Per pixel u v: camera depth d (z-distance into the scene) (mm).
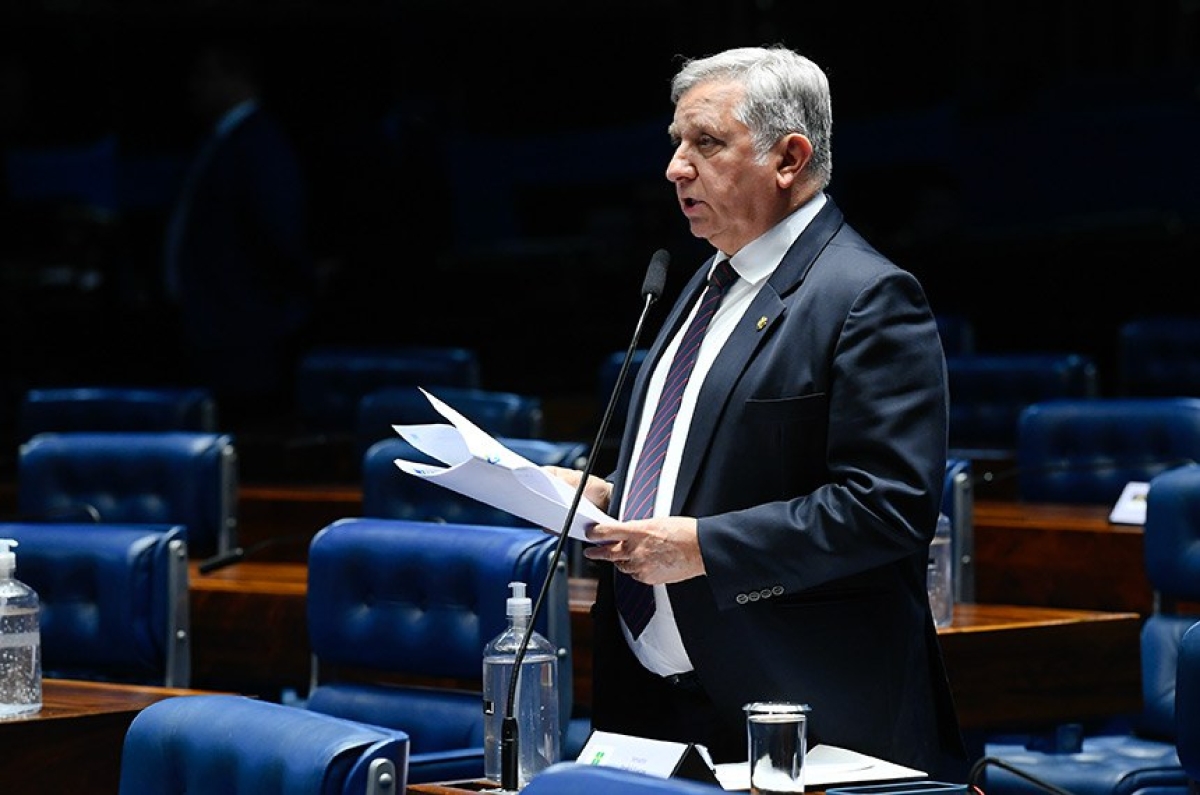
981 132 38719
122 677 16344
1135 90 37594
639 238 38500
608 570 12117
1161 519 16906
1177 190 36719
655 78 44031
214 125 33781
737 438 11531
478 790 11789
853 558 11062
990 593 21406
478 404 23609
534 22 43906
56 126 43750
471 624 14000
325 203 36312
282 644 19250
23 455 20938
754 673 11523
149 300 39438
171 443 20766
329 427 29203
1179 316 33625
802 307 11547
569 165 43375
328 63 43250
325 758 9141
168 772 10078
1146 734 17531
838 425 11258
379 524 14695
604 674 12172
